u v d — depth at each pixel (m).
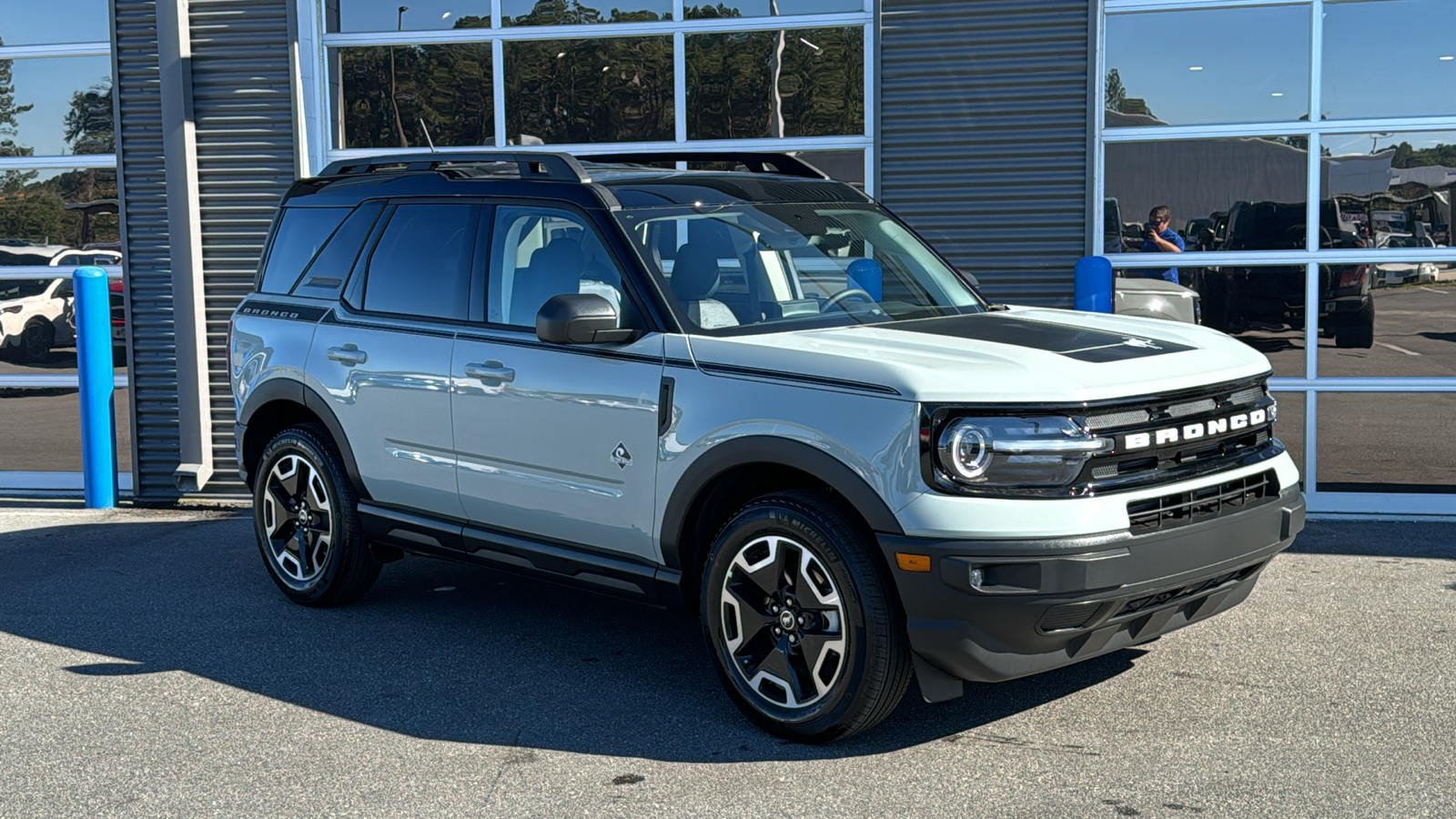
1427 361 7.35
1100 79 7.51
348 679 4.89
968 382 3.81
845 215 5.34
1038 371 3.89
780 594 4.14
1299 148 7.41
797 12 7.85
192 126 8.33
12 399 8.90
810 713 4.07
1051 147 7.56
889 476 3.82
